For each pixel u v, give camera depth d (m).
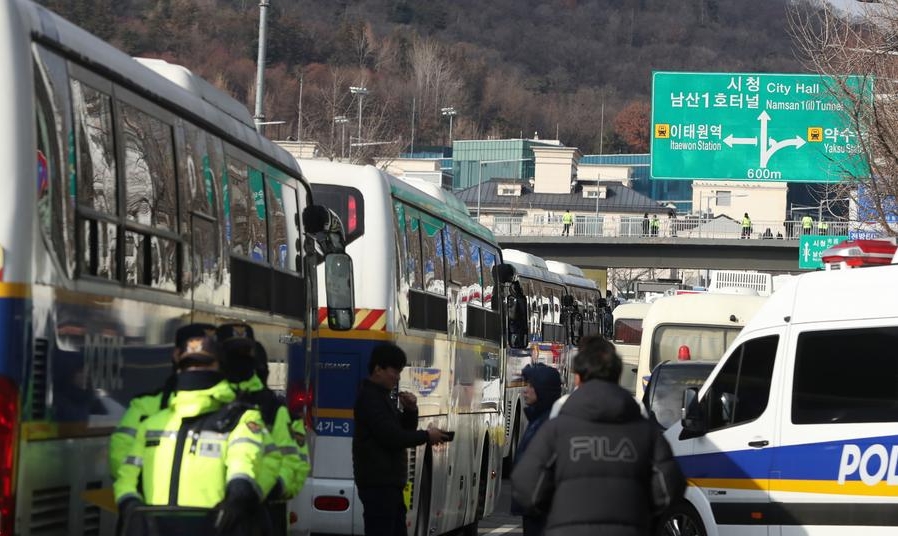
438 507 41.94
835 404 30.42
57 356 17.69
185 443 18.20
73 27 18.91
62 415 17.88
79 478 18.53
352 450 33.69
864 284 30.30
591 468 19.45
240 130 27.39
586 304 111.25
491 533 51.06
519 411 75.00
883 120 70.50
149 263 21.20
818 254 108.00
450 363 44.47
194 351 18.47
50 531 17.64
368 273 36.84
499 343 54.91
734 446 32.66
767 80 89.81
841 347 30.42
